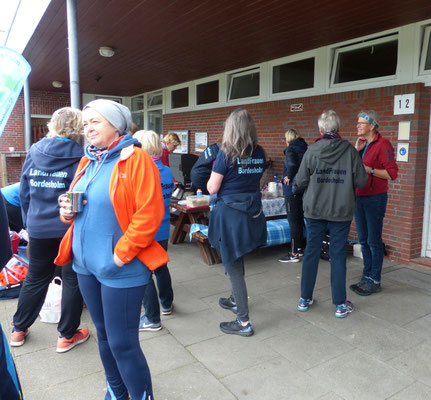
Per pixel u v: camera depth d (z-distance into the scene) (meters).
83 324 3.15
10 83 1.32
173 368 2.55
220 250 2.87
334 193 3.10
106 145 1.90
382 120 4.75
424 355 2.70
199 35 5.20
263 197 5.28
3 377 1.30
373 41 4.93
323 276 4.24
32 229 2.61
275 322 3.20
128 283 1.81
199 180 3.24
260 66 6.64
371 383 2.40
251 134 2.78
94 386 2.37
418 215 4.60
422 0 3.76
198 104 8.52
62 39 5.67
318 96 5.52
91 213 1.81
